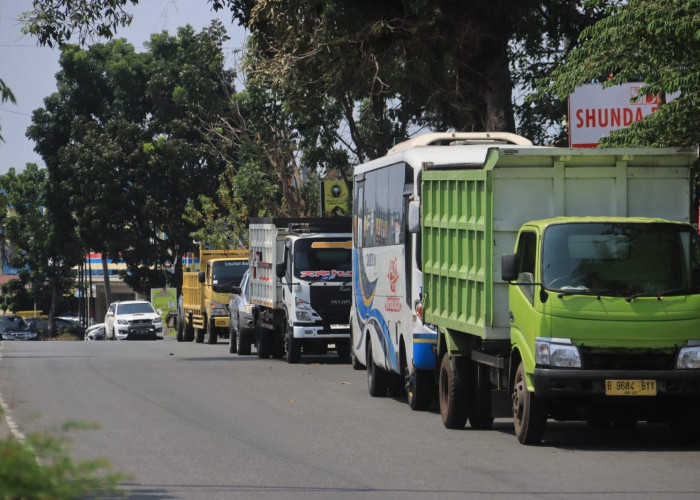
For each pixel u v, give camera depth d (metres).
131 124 180.88
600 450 33.09
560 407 33.44
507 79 71.50
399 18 70.12
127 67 182.75
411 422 40.56
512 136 47.81
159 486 26.47
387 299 48.56
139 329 159.38
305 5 71.75
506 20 68.31
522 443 34.28
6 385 56.47
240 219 147.50
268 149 117.44
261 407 45.69
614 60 43.84
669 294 32.81
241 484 26.81
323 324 72.06
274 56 74.56
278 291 76.31
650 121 41.78
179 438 35.75
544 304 32.69
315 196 122.69
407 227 44.62
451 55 70.50
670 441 35.50
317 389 54.22
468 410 38.25
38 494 11.88
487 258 35.44
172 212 178.88
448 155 44.19
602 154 35.66
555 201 35.81
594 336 32.38
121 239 178.00
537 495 25.20
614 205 36.06
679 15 40.69
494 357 36.06
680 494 25.30
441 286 40.56
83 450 32.84
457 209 38.75
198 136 181.25
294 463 30.38
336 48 71.38
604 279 32.97
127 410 44.34
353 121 96.00
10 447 12.23
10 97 22.28
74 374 63.91
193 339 125.00
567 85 44.72
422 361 43.22
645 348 32.47
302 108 75.69
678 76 40.81
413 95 77.62
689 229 33.81
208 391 52.84
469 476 28.05
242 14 77.50
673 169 36.22
